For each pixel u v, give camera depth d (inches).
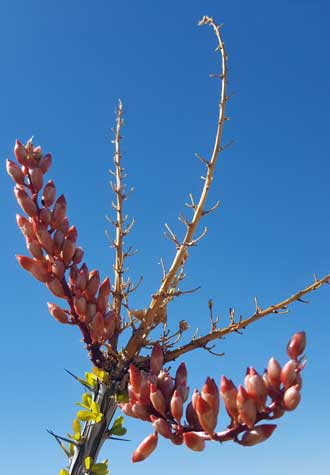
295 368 8.5
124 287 11.7
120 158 12.0
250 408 8.3
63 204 11.3
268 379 8.7
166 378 10.1
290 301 10.5
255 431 8.5
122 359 11.2
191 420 9.3
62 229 11.3
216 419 8.6
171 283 11.3
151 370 10.6
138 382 9.8
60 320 11.2
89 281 11.1
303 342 8.7
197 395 8.7
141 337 11.2
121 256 11.8
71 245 11.2
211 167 10.8
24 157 11.4
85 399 11.6
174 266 11.0
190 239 11.0
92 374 11.7
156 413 9.8
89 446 11.3
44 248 11.2
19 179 11.4
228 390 8.6
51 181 11.4
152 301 11.2
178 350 11.1
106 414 11.4
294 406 8.4
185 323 11.3
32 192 11.4
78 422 11.6
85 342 11.3
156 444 9.5
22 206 11.1
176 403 9.1
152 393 9.5
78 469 11.2
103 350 11.6
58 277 11.1
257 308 10.8
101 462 11.8
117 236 11.8
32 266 11.1
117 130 12.1
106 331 11.1
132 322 11.4
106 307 11.2
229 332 10.9
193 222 10.9
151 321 11.2
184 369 10.2
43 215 11.1
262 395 8.5
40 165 11.5
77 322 11.2
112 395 11.3
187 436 8.8
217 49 10.9
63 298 11.2
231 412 8.7
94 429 11.3
